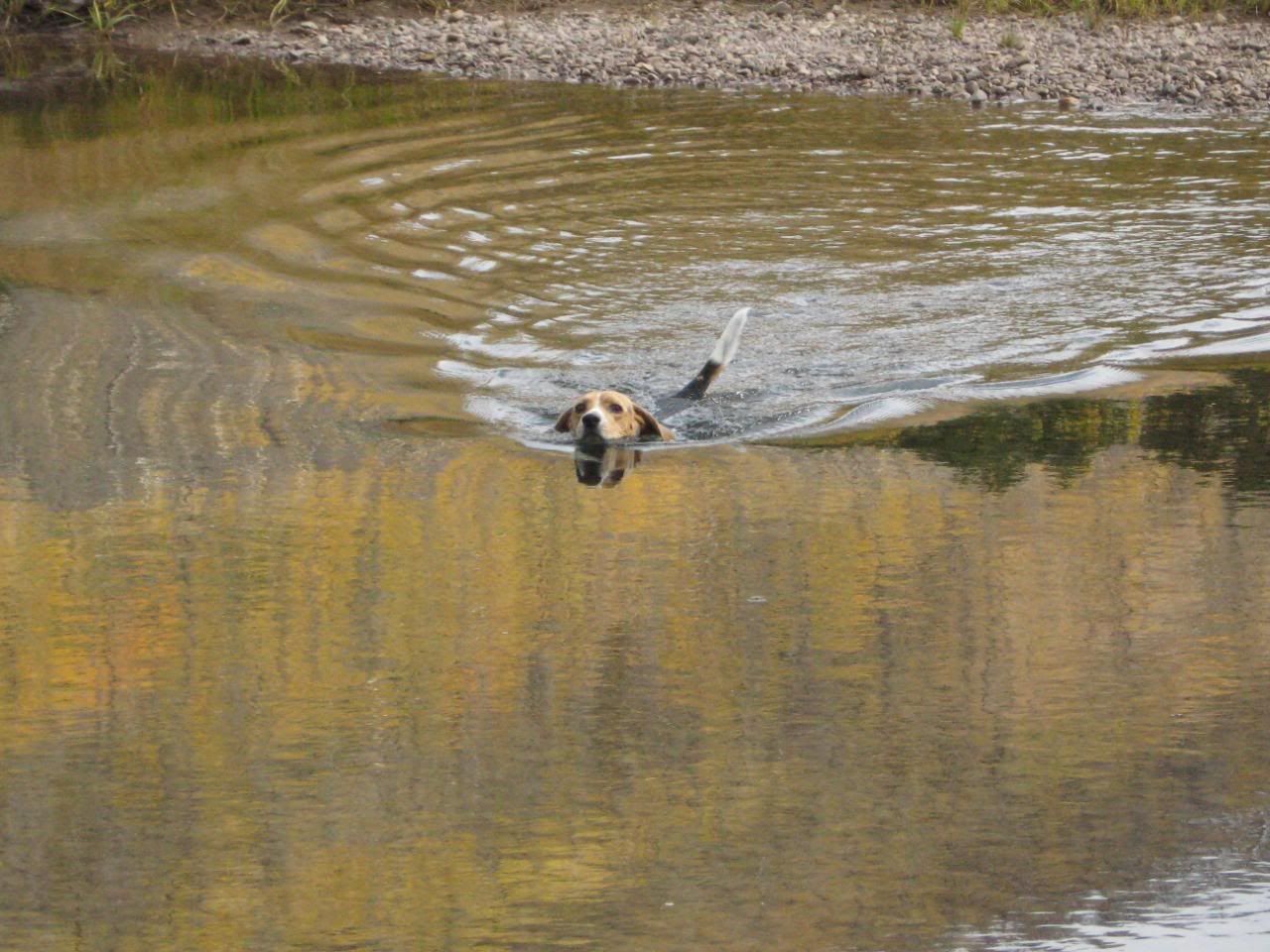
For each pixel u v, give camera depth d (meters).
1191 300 30.94
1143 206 37.06
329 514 22.08
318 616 19.16
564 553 20.95
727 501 22.75
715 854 14.41
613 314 30.56
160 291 31.02
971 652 18.19
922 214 36.81
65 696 17.30
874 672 17.80
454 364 28.00
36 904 13.74
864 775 15.75
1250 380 27.08
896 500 22.69
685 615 19.16
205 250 33.53
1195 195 37.91
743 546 21.17
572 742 16.42
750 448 24.84
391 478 23.34
